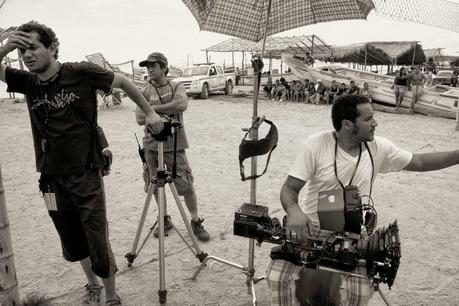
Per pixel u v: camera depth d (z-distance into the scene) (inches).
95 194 107.7
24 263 152.2
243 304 124.7
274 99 840.3
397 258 80.3
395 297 129.3
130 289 133.3
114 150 353.4
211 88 852.6
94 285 124.6
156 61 150.8
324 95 749.9
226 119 546.9
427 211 205.6
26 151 358.6
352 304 91.8
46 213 205.5
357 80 730.2
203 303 125.5
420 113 647.1
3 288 100.7
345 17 125.5
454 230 181.9
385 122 535.8
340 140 95.0
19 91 105.7
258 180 260.5
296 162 96.0
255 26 130.6
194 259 153.3
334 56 1099.9
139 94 109.9
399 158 98.1
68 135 102.3
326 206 82.7
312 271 107.8
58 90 100.4
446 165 98.7
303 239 86.3
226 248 163.3
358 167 93.7
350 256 81.9
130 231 180.5
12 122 537.3
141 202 219.5
